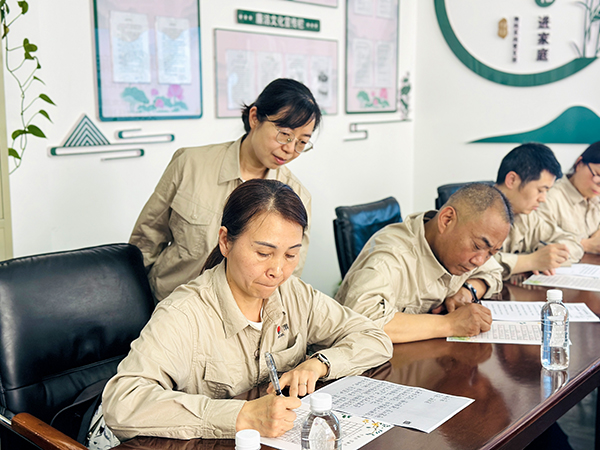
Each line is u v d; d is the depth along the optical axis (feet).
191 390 4.40
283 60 11.73
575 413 9.17
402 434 3.76
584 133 13.09
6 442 4.36
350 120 13.42
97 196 9.21
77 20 8.66
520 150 8.48
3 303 4.73
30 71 8.19
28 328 4.79
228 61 10.76
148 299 5.60
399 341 5.55
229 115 10.91
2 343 4.67
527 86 13.56
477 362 5.07
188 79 10.16
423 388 4.52
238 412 3.76
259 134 6.15
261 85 11.40
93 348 5.17
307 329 5.06
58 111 8.60
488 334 5.81
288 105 5.90
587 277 8.12
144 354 4.00
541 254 8.27
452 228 5.85
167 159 10.09
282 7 11.61
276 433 3.66
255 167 6.65
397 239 6.25
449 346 5.47
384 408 4.14
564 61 13.09
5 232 6.97
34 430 3.93
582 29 12.80
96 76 8.95
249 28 11.05
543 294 7.29
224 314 4.39
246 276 4.12
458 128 14.60
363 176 13.97
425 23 14.66
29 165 8.32
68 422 4.76
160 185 6.83
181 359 4.18
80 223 9.07
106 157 9.25
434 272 6.11
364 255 6.45
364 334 5.01
